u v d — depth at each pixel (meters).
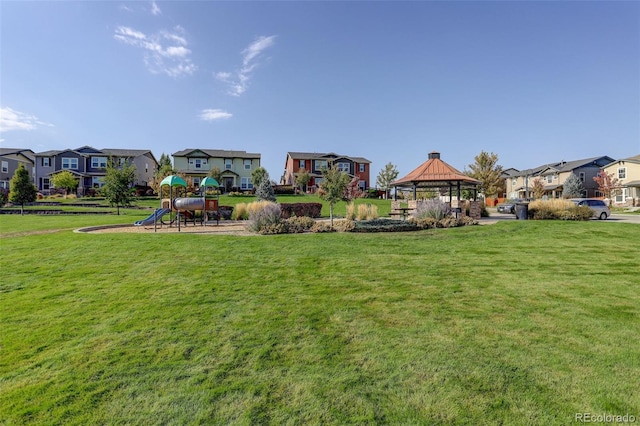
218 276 6.29
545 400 2.62
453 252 8.51
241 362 3.26
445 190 24.08
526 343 3.56
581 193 41.03
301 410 2.55
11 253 7.98
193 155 49.53
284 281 5.99
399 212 20.31
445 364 3.16
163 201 17.44
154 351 3.49
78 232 11.84
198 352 3.46
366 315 4.41
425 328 3.98
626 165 38.75
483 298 5.04
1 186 40.88
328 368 3.13
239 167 51.22
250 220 13.08
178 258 7.63
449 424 2.38
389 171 42.97
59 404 2.67
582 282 5.88
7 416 2.53
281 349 3.50
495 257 7.96
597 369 3.04
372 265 7.16
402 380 2.92
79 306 4.78
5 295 5.26
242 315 4.43
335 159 52.31
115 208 28.75
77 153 45.59
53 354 3.45
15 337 3.83
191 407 2.61
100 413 2.56
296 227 12.16
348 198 16.64
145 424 2.43
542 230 12.14
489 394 2.71
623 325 4.00
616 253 8.40
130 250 8.34
